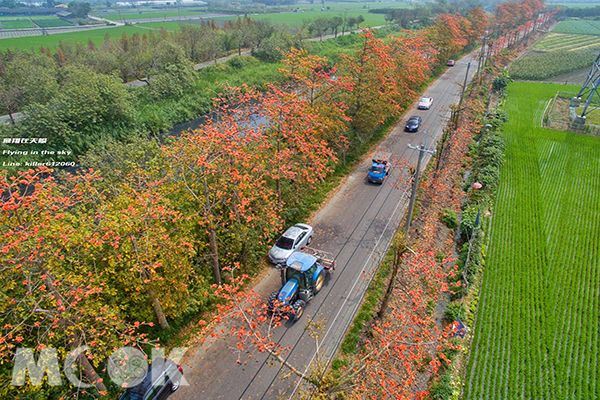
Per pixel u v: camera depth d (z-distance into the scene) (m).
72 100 38.16
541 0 120.88
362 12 178.12
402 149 38.81
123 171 23.61
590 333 19.12
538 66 73.62
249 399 15.42
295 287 18.73
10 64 49.31
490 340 18.91
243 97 28.81
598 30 119.06
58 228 13.07
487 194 30.64
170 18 151.75
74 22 141.12
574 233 26.77
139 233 15.34
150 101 50.06
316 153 27.69
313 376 12.43
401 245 17.28
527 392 16.38
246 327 18.16
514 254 24.66
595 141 41.19
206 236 20.42
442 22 65.19
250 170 21.72
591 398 16.12
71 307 12.67
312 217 27.66
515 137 42.09
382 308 18.78
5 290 12.32
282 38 76.56
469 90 55.09
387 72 36.19
